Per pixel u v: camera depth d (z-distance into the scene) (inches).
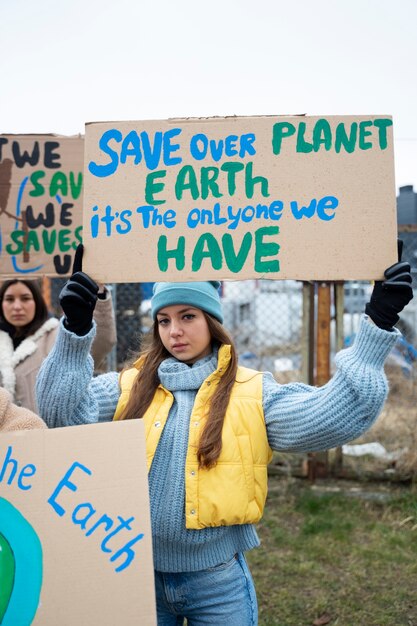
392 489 179.3
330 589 129.8
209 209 66.1
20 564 51.1
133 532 52.1
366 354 62.8
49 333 132.3
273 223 65.7
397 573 135.5
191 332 71.9
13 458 53.8
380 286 63.2
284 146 66.2
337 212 65.2
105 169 66.7
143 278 65.6
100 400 73.7
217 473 65.9
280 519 163.2
